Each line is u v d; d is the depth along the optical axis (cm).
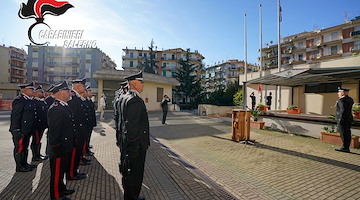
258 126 1036
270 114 1030
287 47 5334
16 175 405
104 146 659
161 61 6588
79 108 420
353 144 656
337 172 436
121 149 344
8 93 3994
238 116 732
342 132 609
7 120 1355
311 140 765
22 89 459
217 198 322
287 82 1226
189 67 4938
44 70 5647
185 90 4772
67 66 5709
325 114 1312
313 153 584
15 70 6059
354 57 1127
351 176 414
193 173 428
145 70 5531
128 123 292
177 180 390
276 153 584
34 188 349
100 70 2070
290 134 890
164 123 1230
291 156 554
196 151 607
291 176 413
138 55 6544
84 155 544
